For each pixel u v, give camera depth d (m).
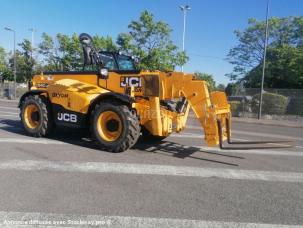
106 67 8.45
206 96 7.07
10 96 39.38
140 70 7.81
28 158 6.45
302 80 39.69
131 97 7.26
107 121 7.43
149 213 4.12
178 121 7.75
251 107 25.97
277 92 25.25
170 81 7.38
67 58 34.72
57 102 8.41
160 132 7.41
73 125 8.16
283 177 6.05
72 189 4.84
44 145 7.75
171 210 4.25
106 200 4.48
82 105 7.93
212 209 4.35
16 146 7.50
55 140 8.43
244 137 11.82
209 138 7.08
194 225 3.85
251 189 5.25
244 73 46.59
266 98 25.33
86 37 8.57
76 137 8.98
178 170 6.12
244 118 24.88
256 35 44.94
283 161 7.44
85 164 6.20
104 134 7.45
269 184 5.57
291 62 39.16
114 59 9.09
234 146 8.98
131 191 4.87
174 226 3.80
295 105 24.41
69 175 5.48
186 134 10.80
